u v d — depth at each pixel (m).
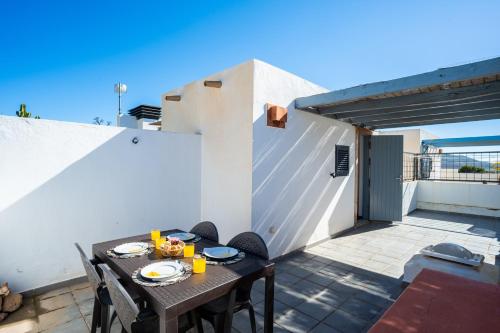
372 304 3.09
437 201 8.87
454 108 4.77
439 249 3.39
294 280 3.70
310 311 2.94
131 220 4.07
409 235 6.04
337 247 5.17
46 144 3.34
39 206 3.29
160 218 4.39
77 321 2.73
